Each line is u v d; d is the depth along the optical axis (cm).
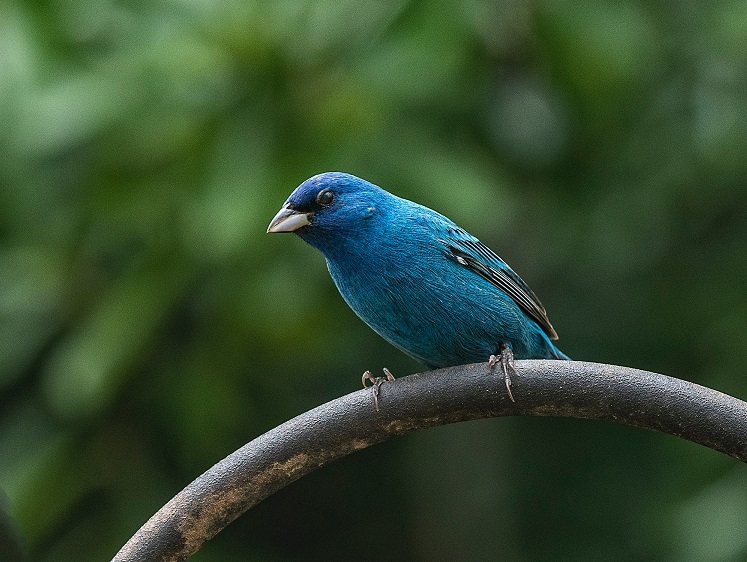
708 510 1123
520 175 1148
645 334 1336
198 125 1007
